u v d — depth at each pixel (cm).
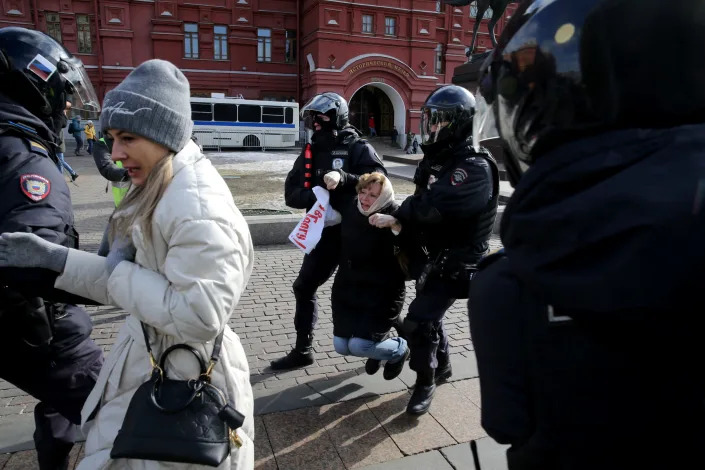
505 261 99
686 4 73
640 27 74
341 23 2830
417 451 255
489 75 106
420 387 289
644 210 70
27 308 172
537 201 83
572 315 79
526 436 91
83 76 211
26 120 173
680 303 68
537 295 83
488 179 253
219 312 143
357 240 279
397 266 287
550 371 85
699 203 68
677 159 73
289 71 3133
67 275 147
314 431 272
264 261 618
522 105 91
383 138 3278
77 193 1139
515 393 91
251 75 3066
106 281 149
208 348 154
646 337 73
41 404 218
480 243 267
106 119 148
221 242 144
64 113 208
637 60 75
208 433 138
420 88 3031
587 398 81
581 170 78
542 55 85
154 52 2886
